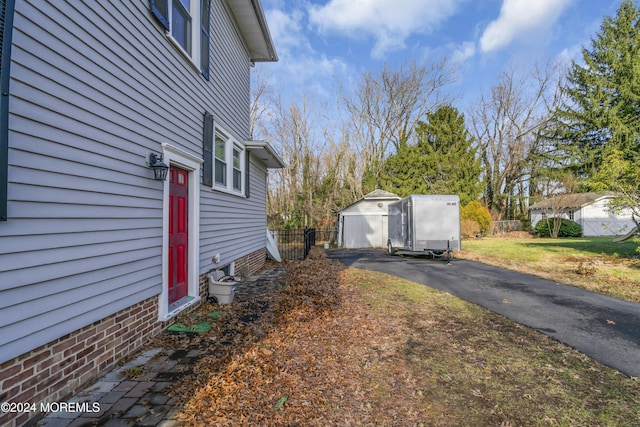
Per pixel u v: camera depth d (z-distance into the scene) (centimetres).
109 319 332
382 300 630
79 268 292
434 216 1219
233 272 755
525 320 514
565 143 2673
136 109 383
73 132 287
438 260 1270
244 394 284
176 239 505
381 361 362
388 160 2819
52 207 264
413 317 525
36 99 250
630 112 2261
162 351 373
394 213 1489
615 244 1630
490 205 3291
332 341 415
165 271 439
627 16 2323
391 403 281
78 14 294
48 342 258
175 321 468
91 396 278
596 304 610
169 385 297
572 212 2692
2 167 216
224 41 717
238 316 511
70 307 280
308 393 291
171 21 486
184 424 242
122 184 356
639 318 527
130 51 372
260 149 879
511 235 2539
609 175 1106
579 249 1488
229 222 723
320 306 574
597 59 2475
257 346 389
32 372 244
